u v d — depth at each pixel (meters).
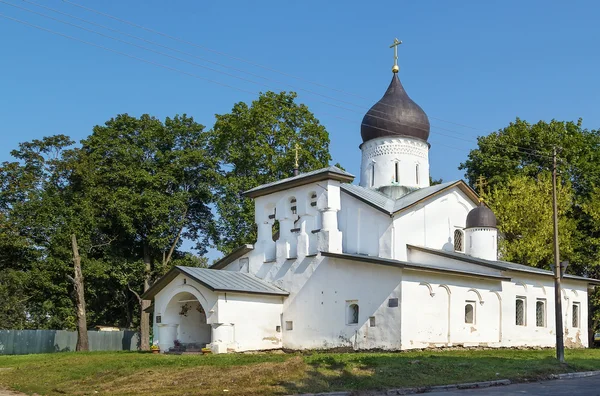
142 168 49.28
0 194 44.44
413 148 40.88
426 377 20.59
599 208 47.19
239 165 50.28
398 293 29.42
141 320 47.88
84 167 46.44
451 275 31.72
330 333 32.00
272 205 36.66
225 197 50.34
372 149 41.53
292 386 18.59
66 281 44.94
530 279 36.62
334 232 33.12
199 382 19.45
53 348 47.34
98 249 48.50
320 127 51.53
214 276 33.53
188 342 35.09
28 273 43.12
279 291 34.03
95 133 50.22
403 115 40.94
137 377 21.06
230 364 23.45
